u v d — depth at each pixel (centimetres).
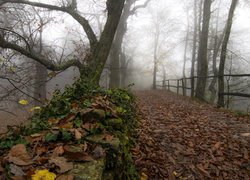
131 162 317
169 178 356
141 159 384
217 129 573
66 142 240
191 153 433
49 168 191
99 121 305
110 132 290
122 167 262
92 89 478
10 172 176
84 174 187
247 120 668
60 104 352
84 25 940
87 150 230
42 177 172
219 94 1006
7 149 222
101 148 228
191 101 1195
